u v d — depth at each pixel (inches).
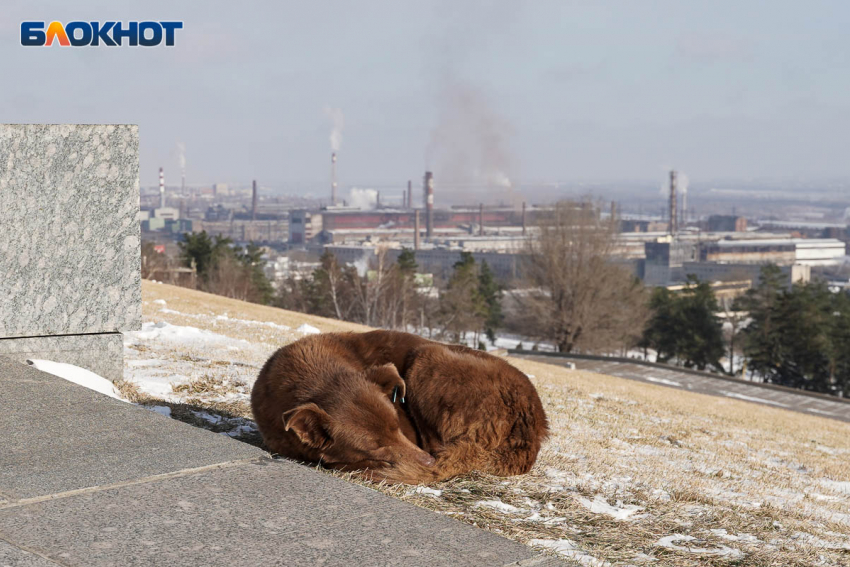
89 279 268.8
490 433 186.7
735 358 3501.5
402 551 111.0
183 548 108.0
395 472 169.6
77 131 262.7
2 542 107.5
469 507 169.3
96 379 261.7
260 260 3277.6
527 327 2514.8
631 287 2438.5
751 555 175.0
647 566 152.2
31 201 256.8
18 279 256.5
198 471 141.1
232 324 759.7
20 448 151.8
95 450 151.3
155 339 471.5
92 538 110.2
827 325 2694.4
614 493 215.9
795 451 510.6
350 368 185.3
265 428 187.5
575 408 482.6
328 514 123.7
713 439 472.1
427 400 187.9
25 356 259.8
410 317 2559.1
